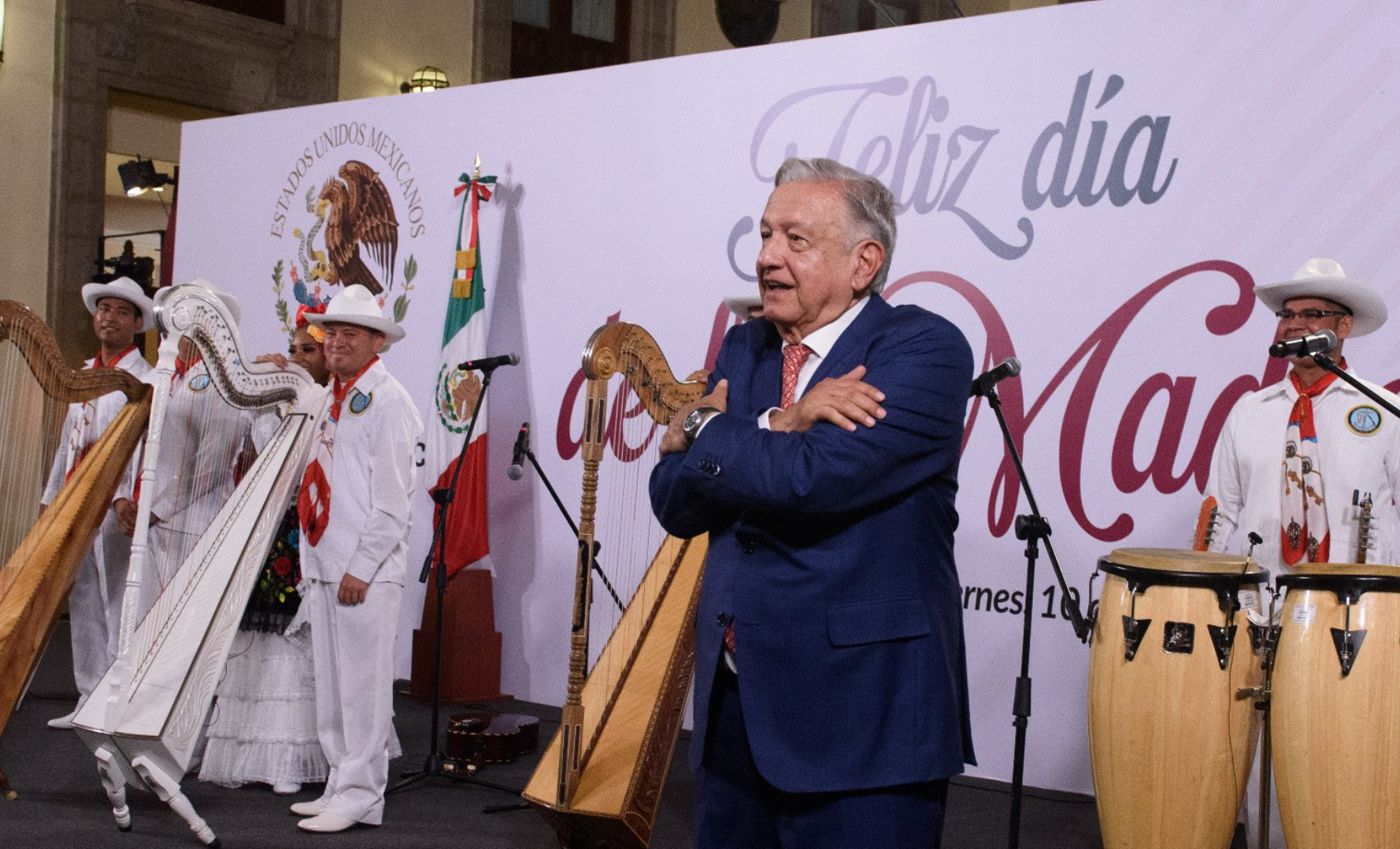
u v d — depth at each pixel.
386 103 7.10
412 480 4.39
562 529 6.34
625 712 3.47
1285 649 3.07
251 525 4.11
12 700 3.84
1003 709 5.21
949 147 5.47
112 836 4.09
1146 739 3.15
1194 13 4.95
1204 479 4.88
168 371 3.91
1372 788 2.92
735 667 2.05
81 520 4.10
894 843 1.93
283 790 4.68
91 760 5.11
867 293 2.19
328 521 4.31
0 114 9.37
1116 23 5.11
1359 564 3.32
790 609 1.99
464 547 6.35
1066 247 5.20
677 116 6.16
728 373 2.32
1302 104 4.75
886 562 2.00
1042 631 5.16
